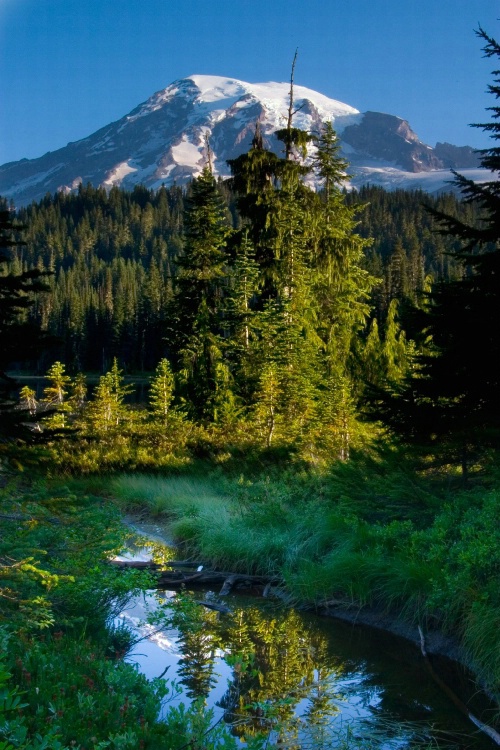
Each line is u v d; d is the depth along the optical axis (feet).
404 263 242.37
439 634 28.43
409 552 32.58
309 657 27.14
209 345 94.89
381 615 31.37
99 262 583.58
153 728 15.33
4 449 29.81
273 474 58.49
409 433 39.83
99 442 76.23
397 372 95.04
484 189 36.76
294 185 102.32
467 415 37.93
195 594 36.14
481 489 35.70
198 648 28.02
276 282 100.01
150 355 331.98
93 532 31.04
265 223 99.30
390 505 38.42
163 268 493.77
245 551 39.99
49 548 27.22
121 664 19.58
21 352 31.99
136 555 42.65
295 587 35.17
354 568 33.81
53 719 14.20
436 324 38.19
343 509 41.04
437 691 23.85
